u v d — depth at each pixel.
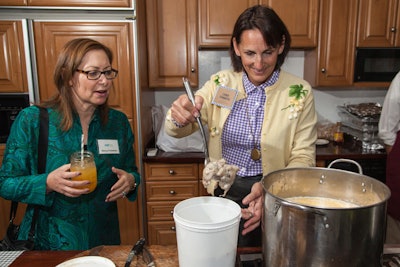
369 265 0.64
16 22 1.93
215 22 2.34
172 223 2.32
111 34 1.99
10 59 1.97
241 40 1.13
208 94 1.31
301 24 2.35
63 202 1.17
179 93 2.71
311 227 0.61
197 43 2.37
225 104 1.27
